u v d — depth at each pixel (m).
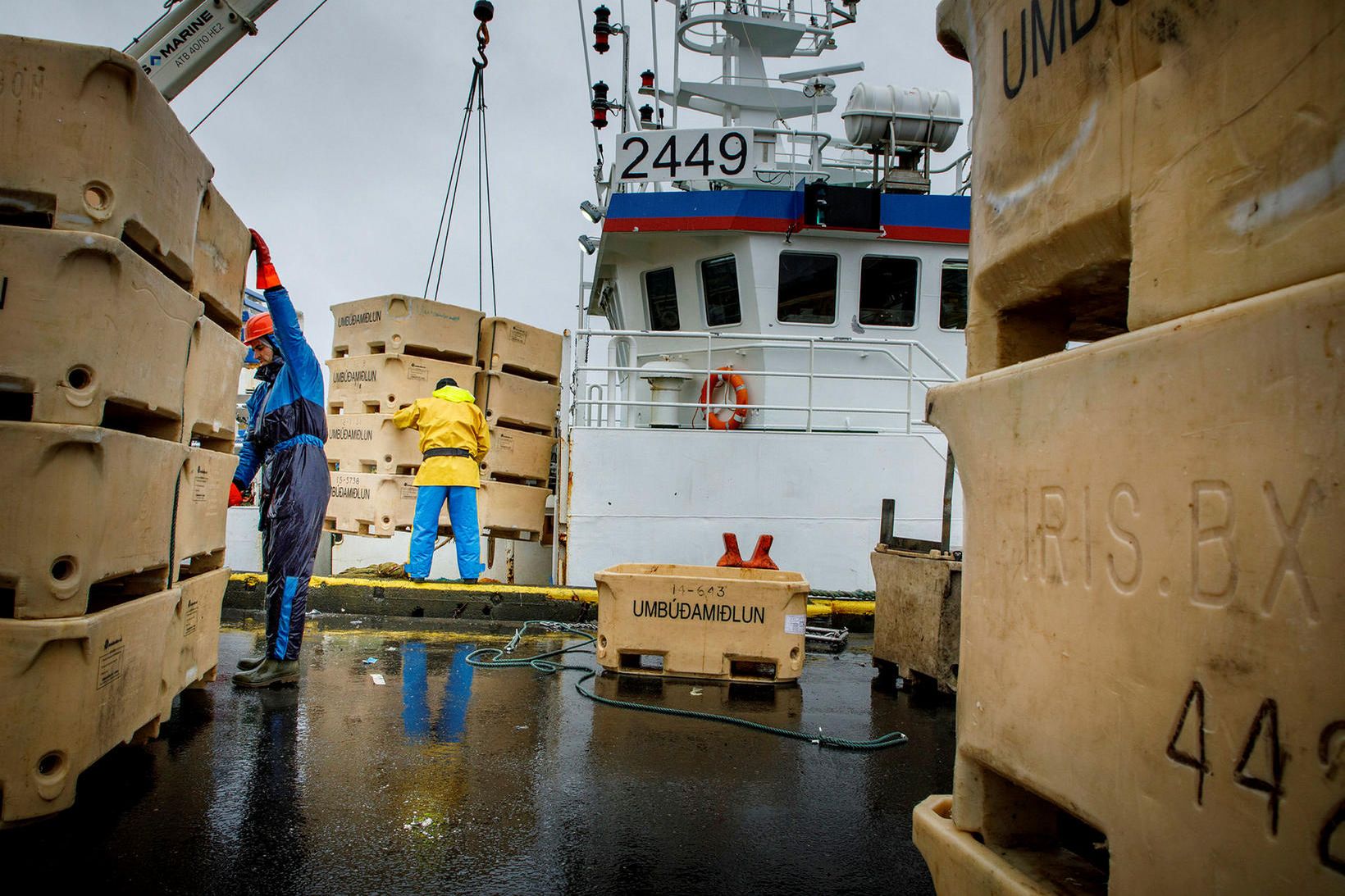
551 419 9.95
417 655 6.35
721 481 8.60
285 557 5.09
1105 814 1.51
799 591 5.96
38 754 2.90
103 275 2.93
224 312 4.43
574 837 3.16
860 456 8.71
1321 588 1.11
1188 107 1.46
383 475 8.69
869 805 3.64
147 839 2.97
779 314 9.97
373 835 3.09
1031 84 1.94
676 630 6.00
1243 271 1.33
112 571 3.17
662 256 10.41
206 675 4.85
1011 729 1.81
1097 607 1.55
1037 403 1.76
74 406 2.88
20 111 2.85
